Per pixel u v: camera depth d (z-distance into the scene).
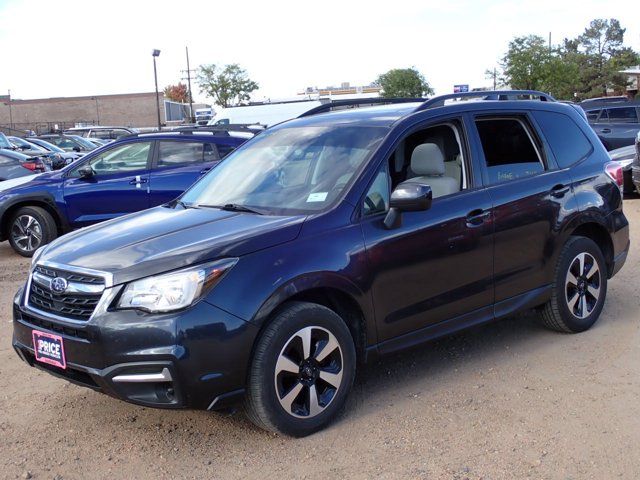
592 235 5.81
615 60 76.69
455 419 4.15
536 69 45.62
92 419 4.32
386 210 4.36
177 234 4.05
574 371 4.83
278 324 3.77
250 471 3.63
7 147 21.36
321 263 3.94
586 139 5.81
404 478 3.50
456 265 4.61
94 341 3.62
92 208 10.05
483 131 5.05
